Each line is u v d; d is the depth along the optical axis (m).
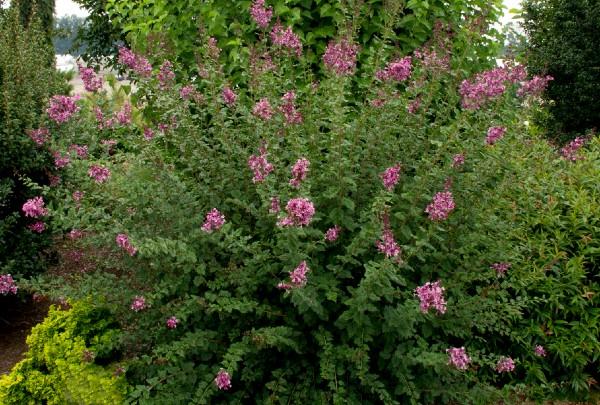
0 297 5.29
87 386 3.22
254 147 3.63
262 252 3.08
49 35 13.30
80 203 3.50
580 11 10.35
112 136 4.14
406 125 3.75
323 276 3.07
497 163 3.60
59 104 3.55
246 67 4.22
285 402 2.97
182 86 4.36
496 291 3.50
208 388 2.89
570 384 4.09
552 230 4.18
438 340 3.29
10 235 4.88
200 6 5.12
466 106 3.68
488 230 3.57
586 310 4.02
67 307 5.25
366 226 3.03
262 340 2.80
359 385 3.15
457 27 5.09
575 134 10.04
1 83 4.98
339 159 3.20
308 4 4.76
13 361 4.50
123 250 3.29
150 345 3.47
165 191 3.34
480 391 3.15
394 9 3.92
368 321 2.85
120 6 6.27
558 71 10.31
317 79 4.93
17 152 4.63
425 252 3.30
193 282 3.24
